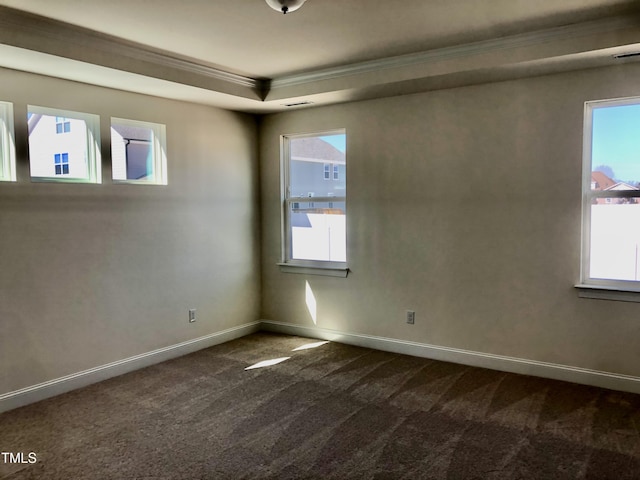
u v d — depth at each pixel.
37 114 3.40
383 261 4.47
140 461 2.58
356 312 4.67
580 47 3.06
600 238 3.57
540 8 2.78
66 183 3.54
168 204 4.29
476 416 3.08
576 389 3.51
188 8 2.72
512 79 3.72
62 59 3.04
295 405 3.29
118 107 3.88
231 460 2.58
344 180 4.72
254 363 4.19
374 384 3.66
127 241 3.97
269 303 5.29
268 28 3.05
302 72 4.12
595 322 3.54
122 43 3.28
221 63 3.83
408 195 4.29
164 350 4.29
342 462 2.55
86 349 3.70
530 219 3.74
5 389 3.24
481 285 3.98
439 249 4.16
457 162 4.03
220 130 4.77
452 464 2.53
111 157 3.84
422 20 2.95
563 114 3.57
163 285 4.27
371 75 3.87
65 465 2.55
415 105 4.19
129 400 3.40
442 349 4.20
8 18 2.74
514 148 3.77
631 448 2.66
